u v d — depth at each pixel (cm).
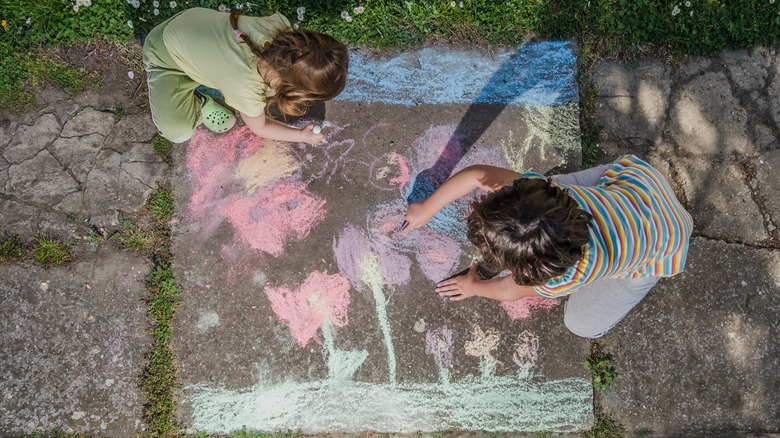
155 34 234
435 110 283
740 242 282
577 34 288
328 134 279
